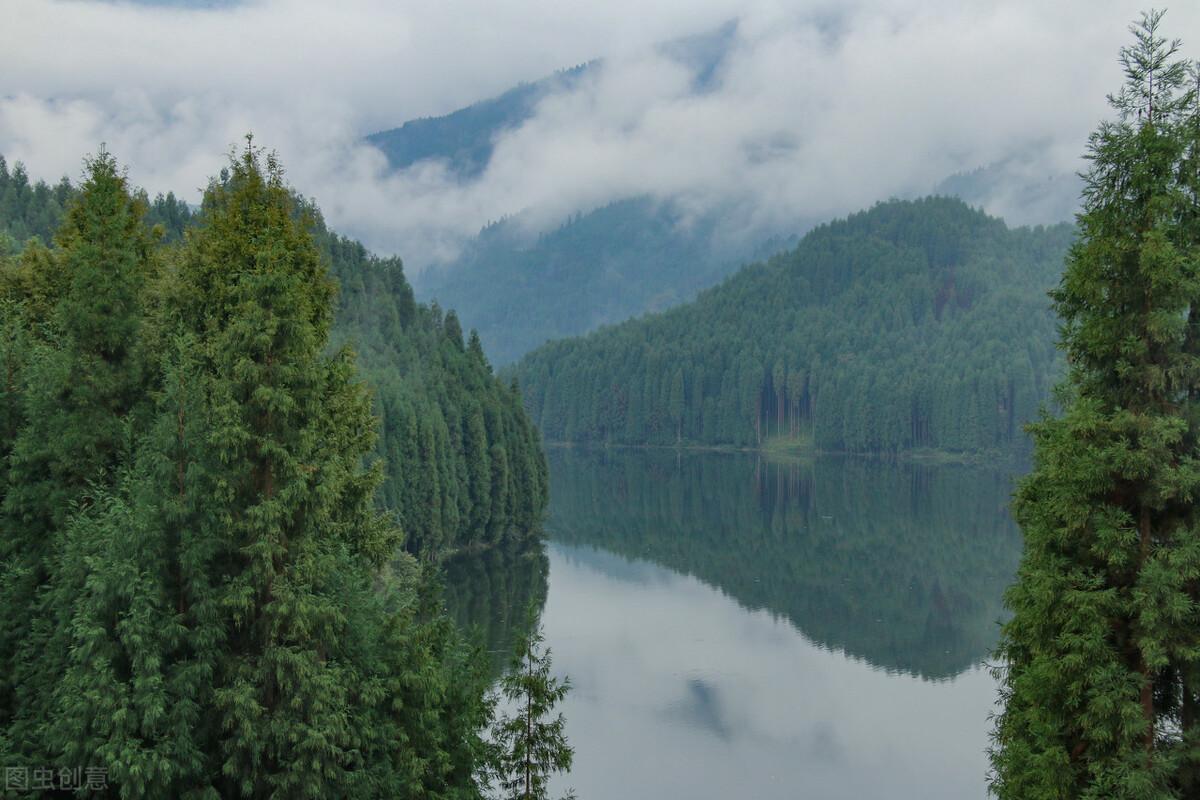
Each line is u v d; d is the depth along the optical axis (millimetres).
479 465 112875
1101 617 22641
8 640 27000
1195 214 23031
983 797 46781
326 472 27781
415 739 28781
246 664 25047
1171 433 21734
